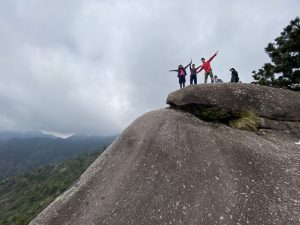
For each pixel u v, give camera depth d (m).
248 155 7.55
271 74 23.73
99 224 6.15
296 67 22.66
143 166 7.27
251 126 8.87
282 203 6.15
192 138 8.09
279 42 23.55
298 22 22.70
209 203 6.28
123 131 8.82
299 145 8.28
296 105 9.42
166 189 6.63
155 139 8.07
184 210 6.19
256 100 9.41
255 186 6.59
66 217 6.43
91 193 6.85
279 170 7.05
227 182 6.71
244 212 6.03
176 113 9.27
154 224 6.00
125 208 6.36
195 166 7.16
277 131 8.91
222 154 7.55
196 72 15.66
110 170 7.41
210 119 9.25
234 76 15.20
